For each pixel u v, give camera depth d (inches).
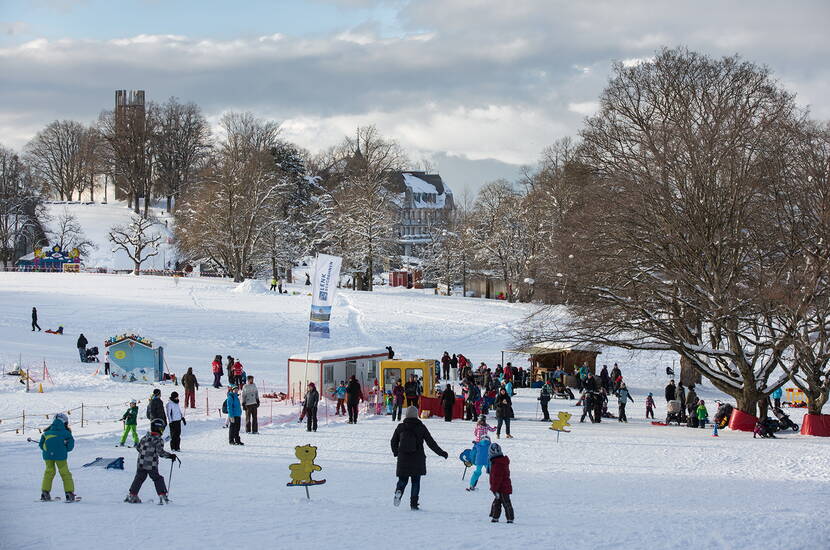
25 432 1242.0
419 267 5999.0
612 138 2060.8
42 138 7623.0
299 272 5935.0
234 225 4227.4
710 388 2391.7
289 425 1417.3
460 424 1492.4
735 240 1449.3
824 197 1366.9
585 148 2202.3
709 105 1670.8
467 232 4997.5
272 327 2920.8
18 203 5408.5
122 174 6156.5
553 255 1715.1
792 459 1096.8
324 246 4862.2
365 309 3550.7
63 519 639.8
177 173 6328.7
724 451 1168.2
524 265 4109.3
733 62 1934.1
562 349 2138.3
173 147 6309.1
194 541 569.3
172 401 1104.2
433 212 7613.2
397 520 674.2
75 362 2090.3
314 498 790.5
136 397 1668.3
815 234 1389.0
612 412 1819.6
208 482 877.8
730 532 639.1
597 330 1550.2
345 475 943.7
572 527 656.4
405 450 730.2
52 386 1764.3
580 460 1085.8
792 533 637.3
